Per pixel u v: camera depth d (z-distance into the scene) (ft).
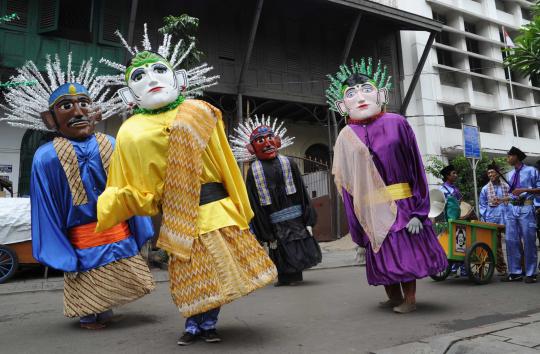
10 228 22.59
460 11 61.16
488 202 20.86
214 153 10.41
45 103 13.28
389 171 13.14
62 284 21.47
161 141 10.07
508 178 19.97
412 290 13.14
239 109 39.58
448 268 19.36
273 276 10.49
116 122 38.19
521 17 69.72
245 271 10.08
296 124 48.91
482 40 63.21
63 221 12.51
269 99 41.88
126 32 36.63
